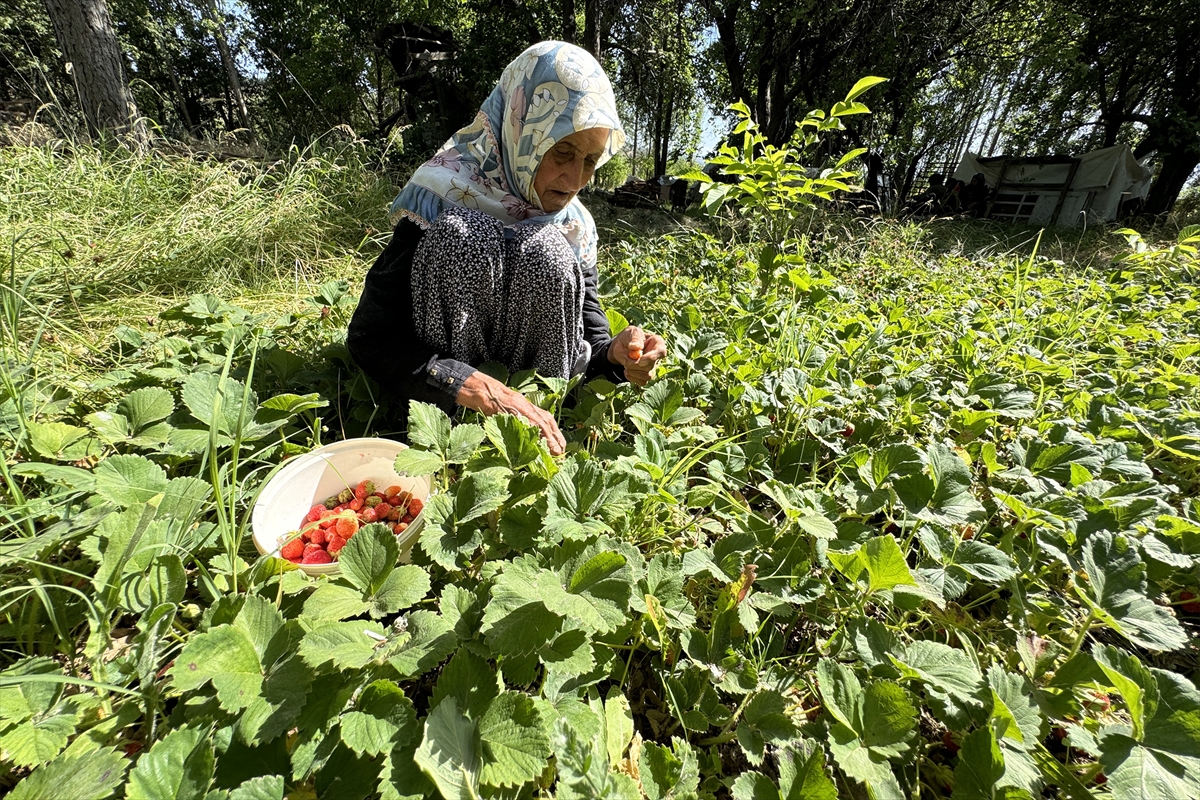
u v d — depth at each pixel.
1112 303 2.90
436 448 1.11
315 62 13.12
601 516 1.04
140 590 0.83
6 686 0.69
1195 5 10.06
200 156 5.07
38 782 0.58
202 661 0.67
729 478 1.35
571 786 0.60
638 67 9.89
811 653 1.00
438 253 1.38
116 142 4.76
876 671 0.86
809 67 10.84
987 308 2.89
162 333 2.12
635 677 0.97
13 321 1.51
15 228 2.48
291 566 0.93
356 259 3.57
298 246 3.37
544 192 1.54
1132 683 0.73
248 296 2.78
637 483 1.06
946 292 3.15
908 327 2.41
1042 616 1.04
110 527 0.87
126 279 2.57
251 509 1.04
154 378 1.49
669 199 9.16
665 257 3.73
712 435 1.39
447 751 0.63
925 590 0.92
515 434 1.12
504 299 1.50
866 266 3.63
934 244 6.49
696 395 1.58
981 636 1.05
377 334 1.43
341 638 0.72
